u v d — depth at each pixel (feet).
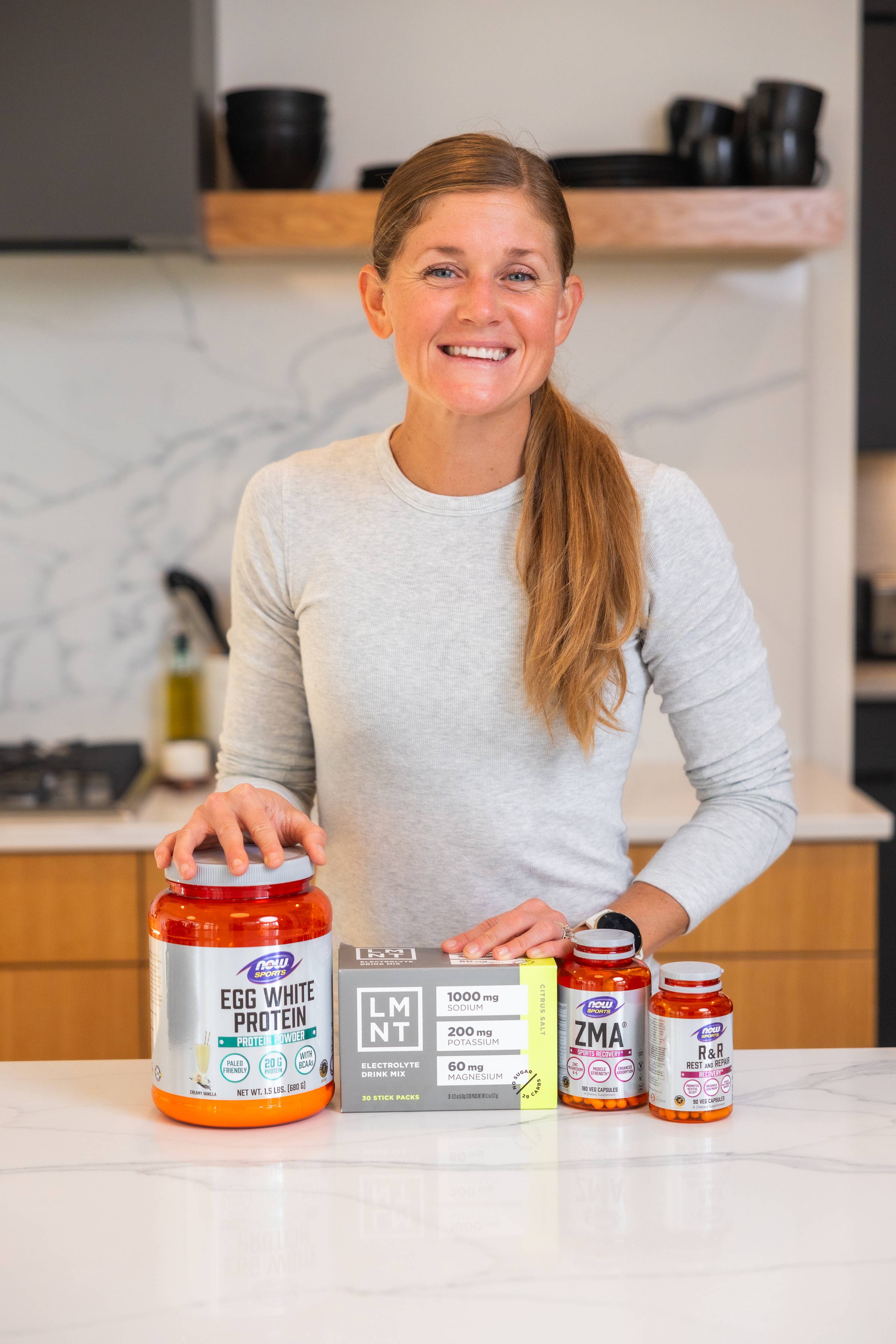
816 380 8.54
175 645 8.50
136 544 8.61
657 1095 2.98
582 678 3.80
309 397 8.52
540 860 4.04
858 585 9.86
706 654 4.02
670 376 8.53
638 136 8.36
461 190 3.40
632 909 3.61
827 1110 3.05
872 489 10.07
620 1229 2.47
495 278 3.43
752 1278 2.30
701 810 4.05
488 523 3.96
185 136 7.19
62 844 7.03
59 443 8.53
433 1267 2.33
